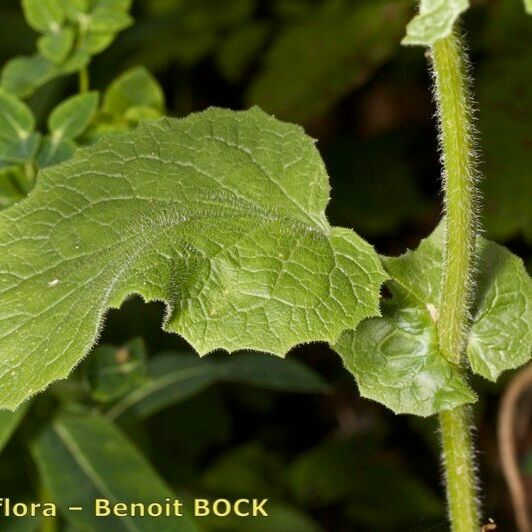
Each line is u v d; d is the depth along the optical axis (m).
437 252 0.30
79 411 0.40
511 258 0.30
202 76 0.67
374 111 0.66
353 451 0.56
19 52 0.56
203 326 0.27
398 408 0.29
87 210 0.28
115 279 0.27
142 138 0.28
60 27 0.38
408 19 0.53
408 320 0.29
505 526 0.53
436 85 0.28
